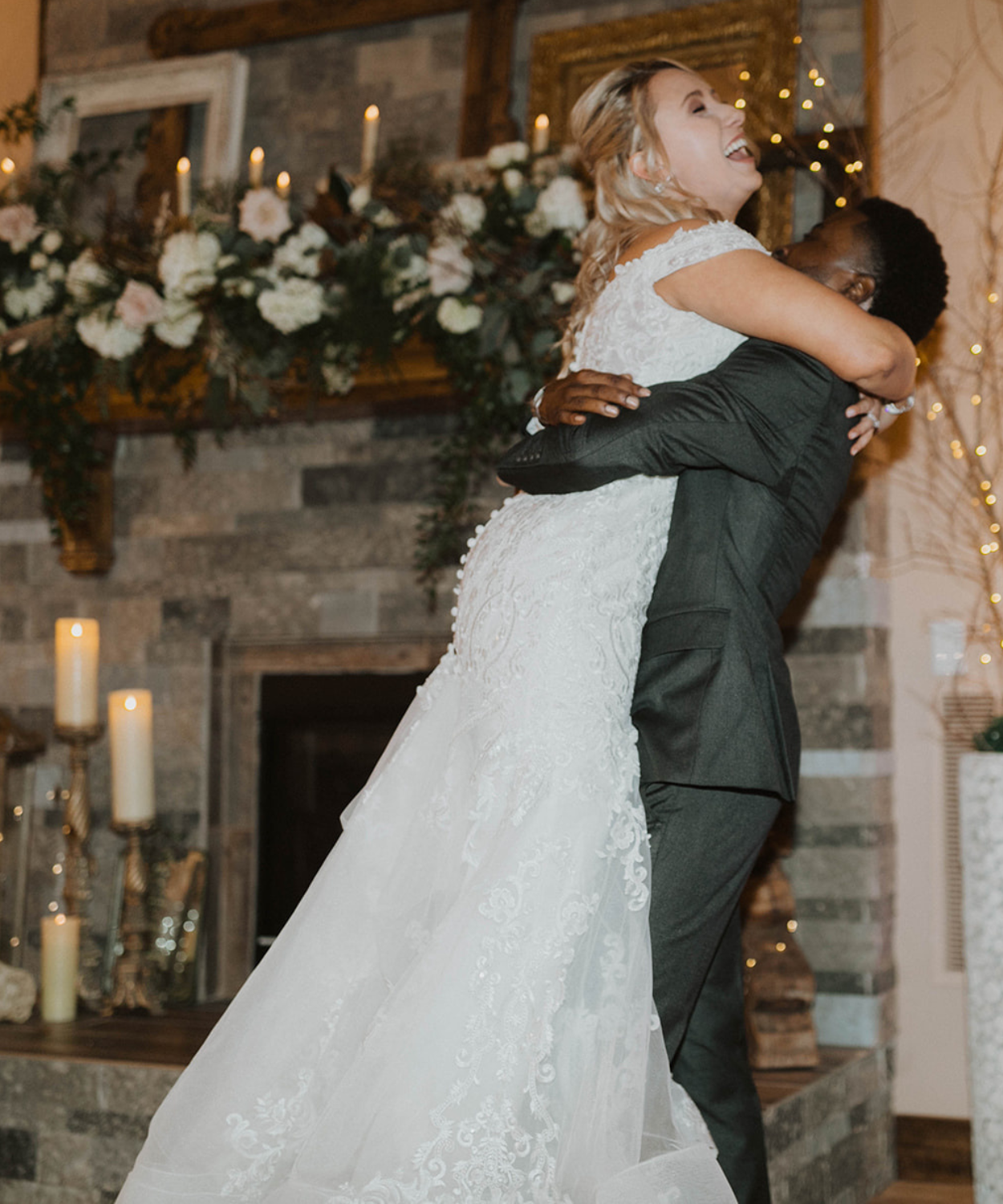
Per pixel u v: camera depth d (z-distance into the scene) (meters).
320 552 3.55
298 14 3.68
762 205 3.19
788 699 1.55
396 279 2.90
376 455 3.51
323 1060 1.55
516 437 3.07
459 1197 1.39
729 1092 1.66
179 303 3.01
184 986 3.41
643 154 1.71
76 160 3.56
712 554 1.55
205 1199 1.50
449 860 1.56
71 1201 2.61
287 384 3.18
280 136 3.70
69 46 4.01
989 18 3.29
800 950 3.02
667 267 1.56
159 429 3.65
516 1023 1.43
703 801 1.52
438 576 3.41
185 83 3.77
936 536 3.28
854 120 3.21
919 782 3.26
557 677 1.51
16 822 3.70
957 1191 3.09
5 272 3.31
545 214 2.81
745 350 1.55
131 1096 2.59
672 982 1.52
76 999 3.28
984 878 2.39
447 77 3.55
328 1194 1.40
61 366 3.24
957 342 3.27
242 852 3.63
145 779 3.30
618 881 1.49
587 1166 1.41
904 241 1.81
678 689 1.53
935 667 3.27
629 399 1.52
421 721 1.69
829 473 1.59
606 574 1.55
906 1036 3.23
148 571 3.71
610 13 3.46
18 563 3.86
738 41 3.31
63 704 3.36
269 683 3.66
